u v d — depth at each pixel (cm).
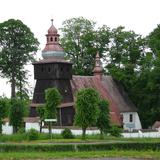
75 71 19162
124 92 18088
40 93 16300
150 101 17688
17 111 14250
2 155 9644
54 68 16162
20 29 19125
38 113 14988
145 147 10738
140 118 18100
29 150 10262
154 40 17838
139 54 18738
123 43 19012
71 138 12975
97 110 12762
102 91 17300
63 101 16062
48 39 16512
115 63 19100
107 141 12075
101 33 19362
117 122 16825
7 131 15562
